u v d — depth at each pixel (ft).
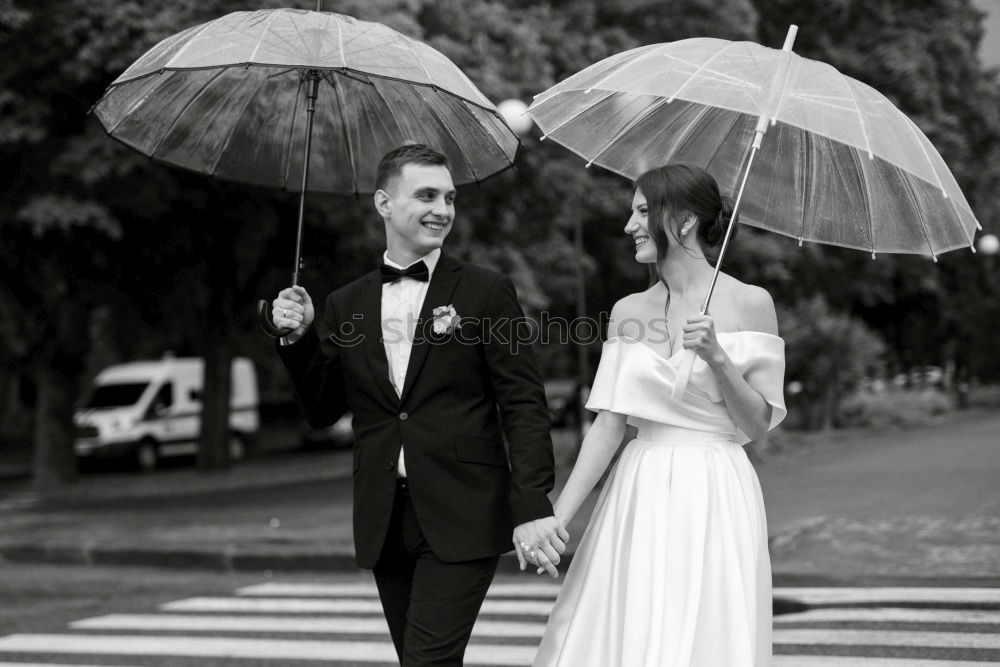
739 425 19.13
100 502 96.78
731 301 19.51
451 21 103.09
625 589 19.20
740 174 22.30
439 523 20.10
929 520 61.46
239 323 120.47
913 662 34.55
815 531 59.26
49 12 82.69
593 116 23.00
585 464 19.97
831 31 164.66
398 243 21.25
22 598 52.11
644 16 130.31
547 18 116.67
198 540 63.57
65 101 88.48
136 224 103.40
